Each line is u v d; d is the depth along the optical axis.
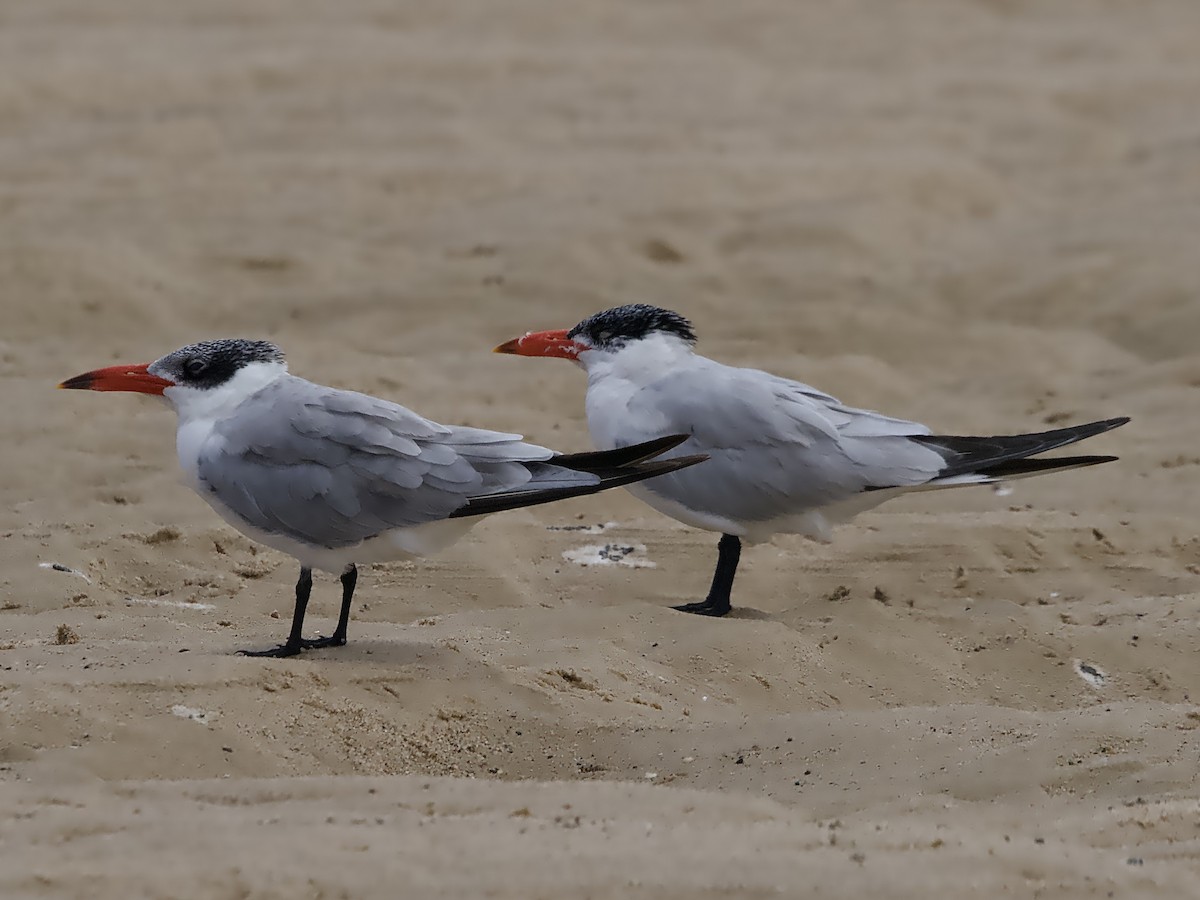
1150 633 12.52
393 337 20.45
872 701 11.55
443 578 13.52
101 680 9.97
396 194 25.20
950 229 25.14
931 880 7.62
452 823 8.22
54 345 19.47
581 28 36.16
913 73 33.91
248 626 12.05
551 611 12.36
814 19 38.00
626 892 7.40
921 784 9.41
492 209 24.67
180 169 25.83
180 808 8.39
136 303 20.72
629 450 10.91
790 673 11.64
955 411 18.62
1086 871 7.83
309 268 22.28
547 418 17.84
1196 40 36.84
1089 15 39.22
